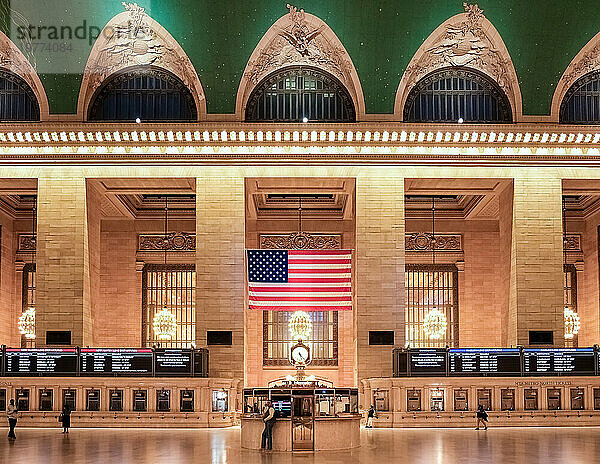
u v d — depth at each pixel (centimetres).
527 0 3594
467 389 3522
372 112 3809
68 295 3753
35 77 3791
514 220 3831
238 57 3744
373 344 3725
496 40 3753
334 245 4856
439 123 3797
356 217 3819
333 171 3831
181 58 3766
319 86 3875
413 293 4856
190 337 4806
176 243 4856
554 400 3541
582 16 3647
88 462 2161
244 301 3772
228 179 3819
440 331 4453
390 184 3819
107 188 4038
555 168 3850
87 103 3828
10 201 4716
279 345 4712
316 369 4694
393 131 3788
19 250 4812
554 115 3844
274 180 3919
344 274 3709
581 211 4859
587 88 3909
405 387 3516
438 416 3494
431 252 4869
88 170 3825
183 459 2239
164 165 3822
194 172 3825
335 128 3781
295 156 3816
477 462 2142
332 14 3656
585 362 3541
